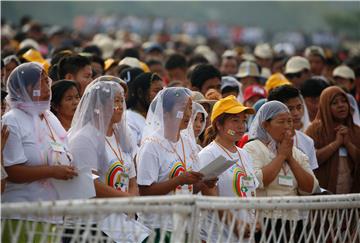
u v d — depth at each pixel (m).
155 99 19.08
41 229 16.23
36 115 17.20
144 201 14.88
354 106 25.84
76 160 17.42
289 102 23.08
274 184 20.42
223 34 133.88
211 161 18.41
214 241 16.89
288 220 18.44
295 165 20.50
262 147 20.61
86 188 17.19
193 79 26.42
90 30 118.62
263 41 131.50
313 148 23.14
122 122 18.56
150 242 16.72
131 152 18.77
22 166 16.75
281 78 30.30
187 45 67.31
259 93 28.09
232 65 39.88
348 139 23.97
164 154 18.72
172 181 18.20
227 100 19.62
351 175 24.11
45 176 16.73
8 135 16.83
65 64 23.14
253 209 16.36
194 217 15.34
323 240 17.62
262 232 16.81
